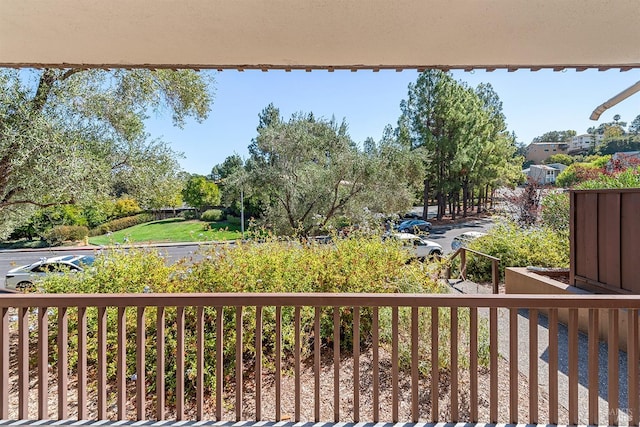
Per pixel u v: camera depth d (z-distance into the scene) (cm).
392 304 180
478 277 690
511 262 661
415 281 373
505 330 368
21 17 197
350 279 359
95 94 588
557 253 655
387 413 237
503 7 194
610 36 225
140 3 185
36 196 547
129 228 2348
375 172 1259
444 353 277
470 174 2327
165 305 184
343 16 200
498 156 2458
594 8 196
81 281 358
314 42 229
